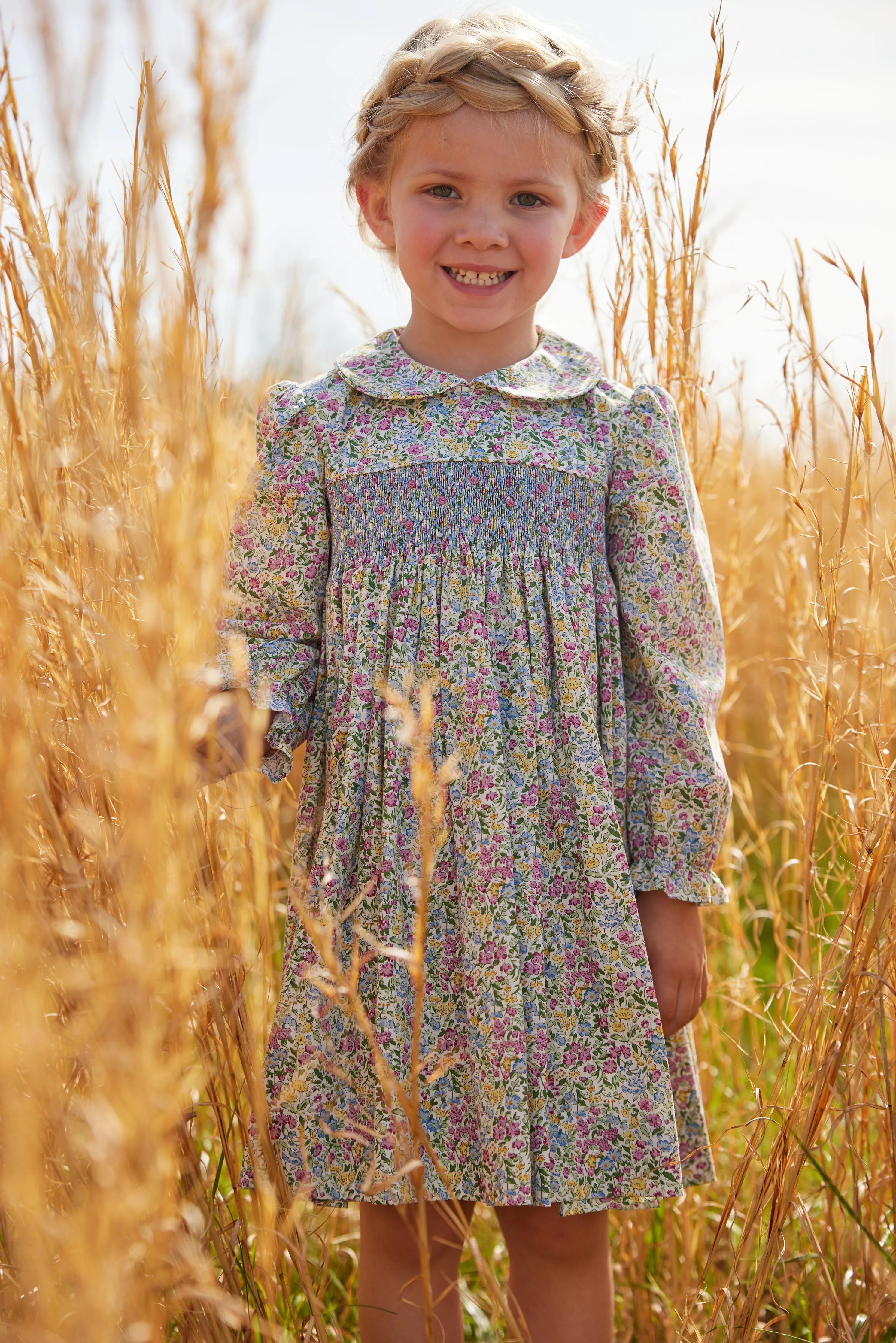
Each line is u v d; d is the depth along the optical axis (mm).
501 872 1283
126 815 823
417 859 1296
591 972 1325
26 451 1050
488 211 1315
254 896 1475
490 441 1338
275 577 1391
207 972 1099
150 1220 810
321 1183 1322
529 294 1360
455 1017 1312
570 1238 1365
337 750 1342
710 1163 1482
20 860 951
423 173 1319
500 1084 1266
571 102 1340
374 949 1317
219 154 785
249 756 1030
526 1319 1391
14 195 1097
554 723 1332
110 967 861
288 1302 1277
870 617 1555
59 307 1087
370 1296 1389
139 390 906
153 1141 763
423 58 1318
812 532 1599
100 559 1052
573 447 1368
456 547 1320
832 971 1352
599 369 1438
